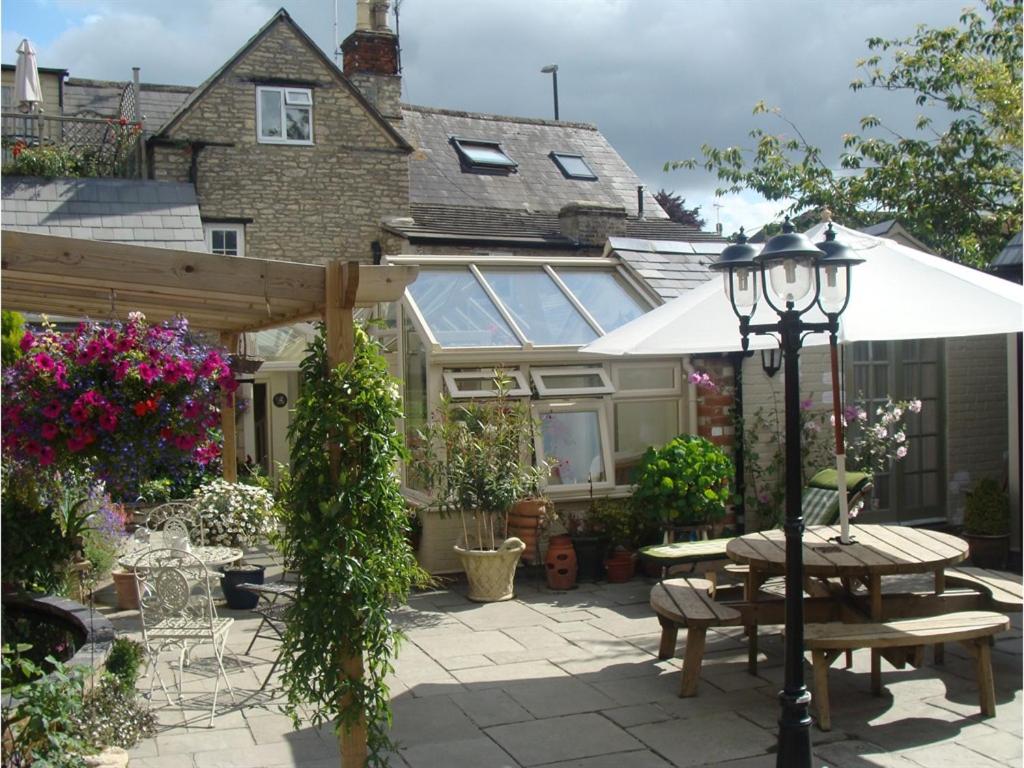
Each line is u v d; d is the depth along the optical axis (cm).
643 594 888
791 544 483
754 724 563
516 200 1989
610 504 966
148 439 518
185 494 1029
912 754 514
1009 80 1602
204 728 561
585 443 1001
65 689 435
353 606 470
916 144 1739
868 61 1770
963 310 613
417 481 1035
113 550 922
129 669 589
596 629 773
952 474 1162
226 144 1639
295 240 1675
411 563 548
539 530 953
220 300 623
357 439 477
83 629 561
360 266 474
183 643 609
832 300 512
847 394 1102
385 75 1894
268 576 965
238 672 671
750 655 653
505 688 631
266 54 1670
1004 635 741
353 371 479
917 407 1028
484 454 886
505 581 870
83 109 1908
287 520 488
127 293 684
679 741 539
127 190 1493
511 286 1076
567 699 609
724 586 720
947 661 676
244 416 1631
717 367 1050
